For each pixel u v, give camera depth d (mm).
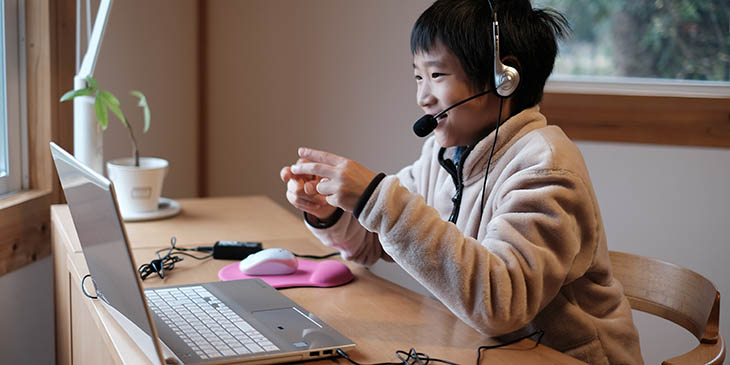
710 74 2256
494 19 1026
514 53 1075
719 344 1060
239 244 1303
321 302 1080
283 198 2453
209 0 2305
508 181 1034
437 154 1300
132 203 1544
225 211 1671
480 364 864
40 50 1680
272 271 1191
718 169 2211
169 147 2271
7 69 1645
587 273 1096
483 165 1131
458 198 1175
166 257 1246
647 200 2234
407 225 923
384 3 2332
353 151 2414
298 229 1519
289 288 1142
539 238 961
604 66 2285
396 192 938
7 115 1657
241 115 2383
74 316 1238
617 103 2209
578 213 997
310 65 2369
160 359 751
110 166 1544
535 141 1062
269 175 2434
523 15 1092
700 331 1114
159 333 884
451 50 1053
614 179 2232
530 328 1097
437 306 1081
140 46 2117
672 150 2215
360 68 2367
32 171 1724
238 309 989
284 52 2363
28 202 1629
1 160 1674
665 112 2203
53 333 1792
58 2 1703
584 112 2215
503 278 915
